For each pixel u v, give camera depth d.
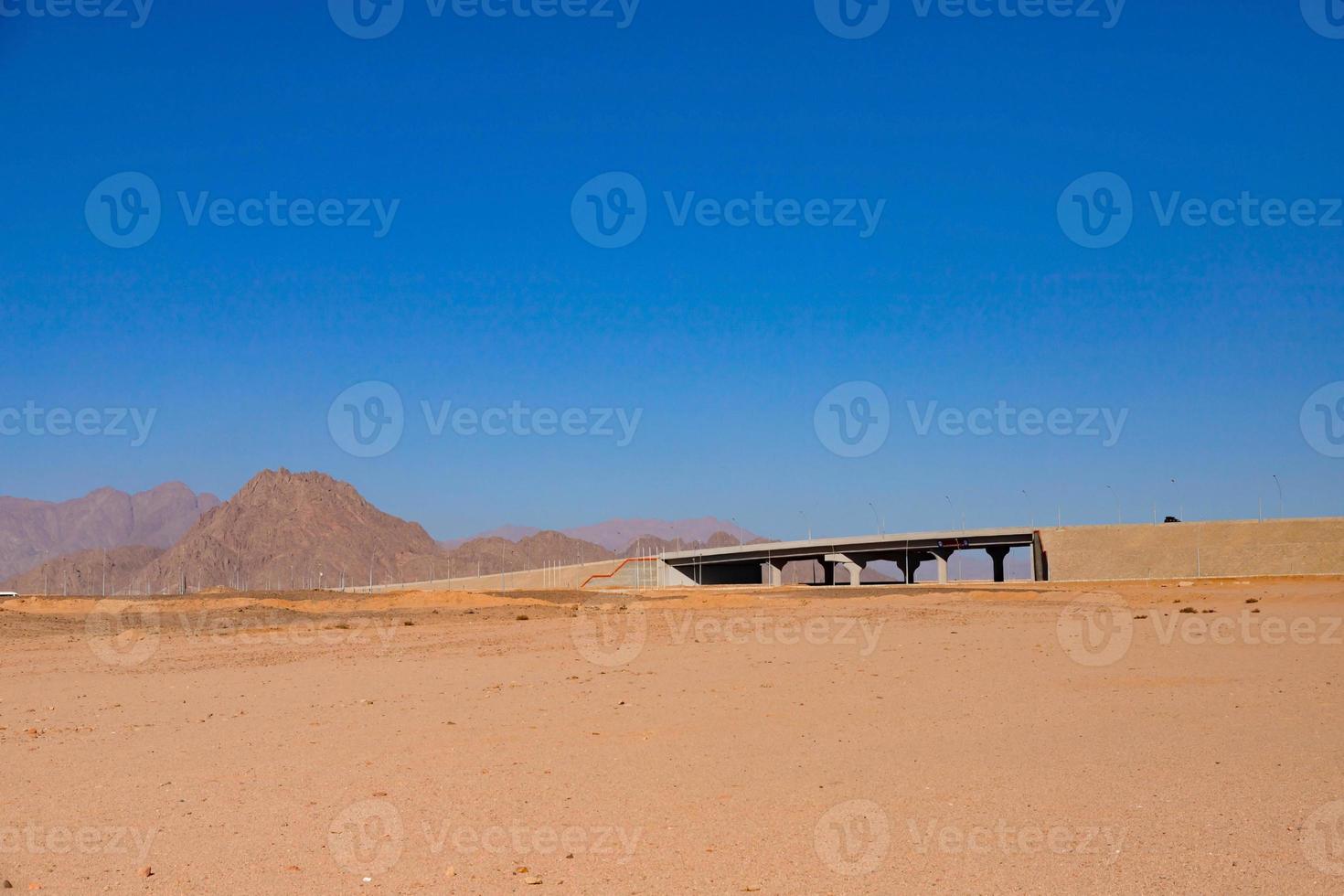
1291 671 26.11
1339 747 15.85
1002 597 78.62
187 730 19.33
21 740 18.39
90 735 18.83
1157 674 25.89
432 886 9.94
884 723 18.77
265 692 24.95
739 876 10.09
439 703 22.41
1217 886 9.55
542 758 15.98
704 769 15.01
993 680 25.06
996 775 14.28
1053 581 119.81
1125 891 9.50
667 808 12.74
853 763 15.23
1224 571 123.12
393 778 14.67
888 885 9.77
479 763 15.68
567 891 9.73
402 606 72.69
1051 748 16.17
